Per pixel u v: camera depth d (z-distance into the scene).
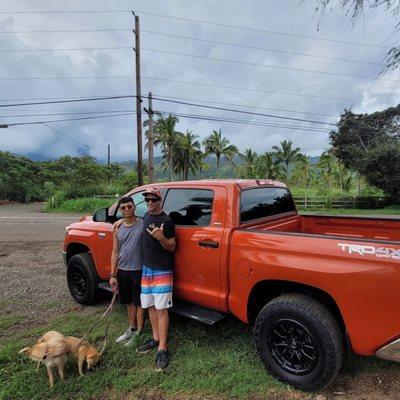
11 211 28.50
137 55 21.25
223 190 3.71
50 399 3.13
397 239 4.25
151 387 3.25
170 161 45.44
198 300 3.75
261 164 53.09
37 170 56.00
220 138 53.12
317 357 2.97
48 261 8.28
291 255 3.12
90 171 52.50
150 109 22.12
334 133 34.75
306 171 55.47
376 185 30.05
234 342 3.94
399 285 2.60
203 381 3.26
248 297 3.39
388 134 33.09
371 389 3.11
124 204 3.90
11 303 5.45
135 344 3.95
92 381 3.32
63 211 27.11
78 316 4.86
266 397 3.06
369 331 2.75
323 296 3.22
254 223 3.85
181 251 3.85
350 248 2.84
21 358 3.74
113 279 4.11
